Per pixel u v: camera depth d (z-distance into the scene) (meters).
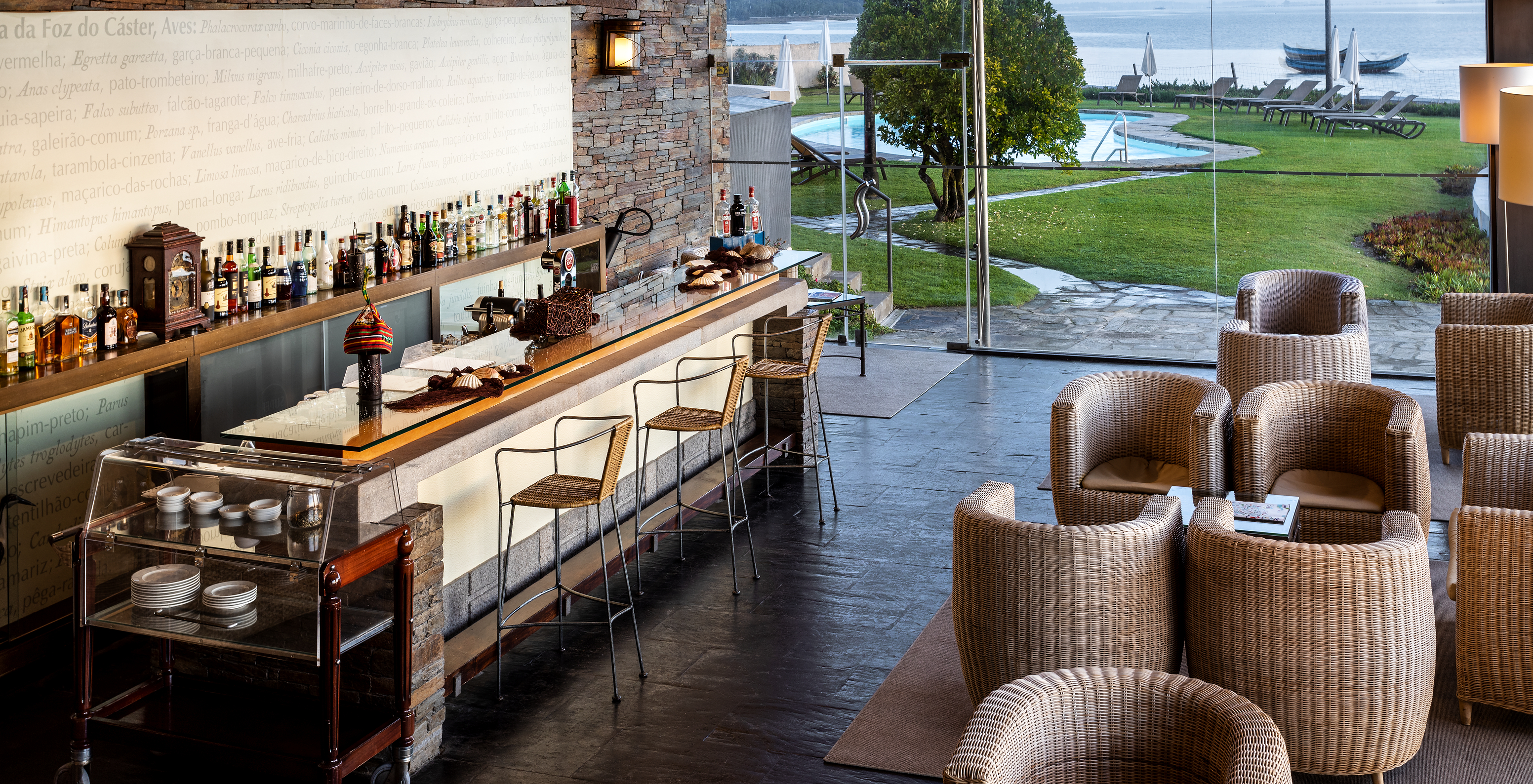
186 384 5.59
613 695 4.98
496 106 8.00
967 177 10.34
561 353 5.59
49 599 5.20
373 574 4.16
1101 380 6.09
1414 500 5.32
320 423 4.65
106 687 5.04
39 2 5.12
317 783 4.26
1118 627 4.25
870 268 10.77
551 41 8.49
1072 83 9.91
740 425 7.90
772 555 6.48
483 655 5.20
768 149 10.75
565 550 6.20
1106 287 10.17
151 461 4.11
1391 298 9.48
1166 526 4.34
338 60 6.69
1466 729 4.55
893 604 5.86
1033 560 4.25
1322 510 5.42
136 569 4.09
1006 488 4.74
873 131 10.49
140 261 5.56
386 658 4.35
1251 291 7.99
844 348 10.95
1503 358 7.03
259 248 6.29
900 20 10.20
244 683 4.55
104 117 5.43
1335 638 4.04
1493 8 8.81
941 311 10.71
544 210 8.23
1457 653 4.55
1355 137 9.30
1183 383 6.02
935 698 4.91
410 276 6.91
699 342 6.66
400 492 4.46
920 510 7.13
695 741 4.64
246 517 3.99
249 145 6.18
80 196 5.35
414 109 7.28
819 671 5.19
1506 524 4.37
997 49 10.02
